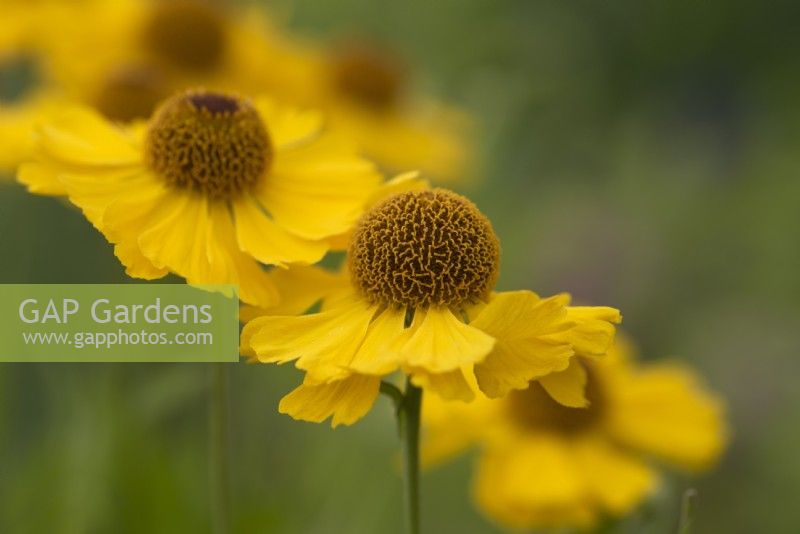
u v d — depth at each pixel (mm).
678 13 1089
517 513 444
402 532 508
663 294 792
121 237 381
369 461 503
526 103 714
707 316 785
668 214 875
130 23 559
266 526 467
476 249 378
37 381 517
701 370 738
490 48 748
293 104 576
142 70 497
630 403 461
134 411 470
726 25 1112
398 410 367
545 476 445
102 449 466
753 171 979
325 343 368
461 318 376
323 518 489
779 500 639
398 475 497
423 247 376
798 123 1046
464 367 359
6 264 519
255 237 391
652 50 1086
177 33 559
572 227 800
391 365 358
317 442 504
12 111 518
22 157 478
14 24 547
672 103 1081
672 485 478
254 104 410
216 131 399
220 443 389
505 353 363
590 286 764
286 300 381
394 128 627
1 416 487
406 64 677
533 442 454
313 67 609
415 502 368
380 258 377
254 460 499
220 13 578
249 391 516
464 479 563
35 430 515
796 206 916
